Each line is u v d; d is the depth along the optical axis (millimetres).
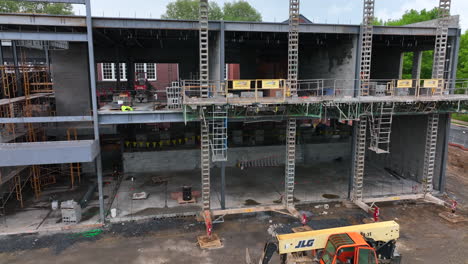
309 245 14398
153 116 19906
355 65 22562
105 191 25203
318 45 29641
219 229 19562
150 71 48906
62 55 26250
